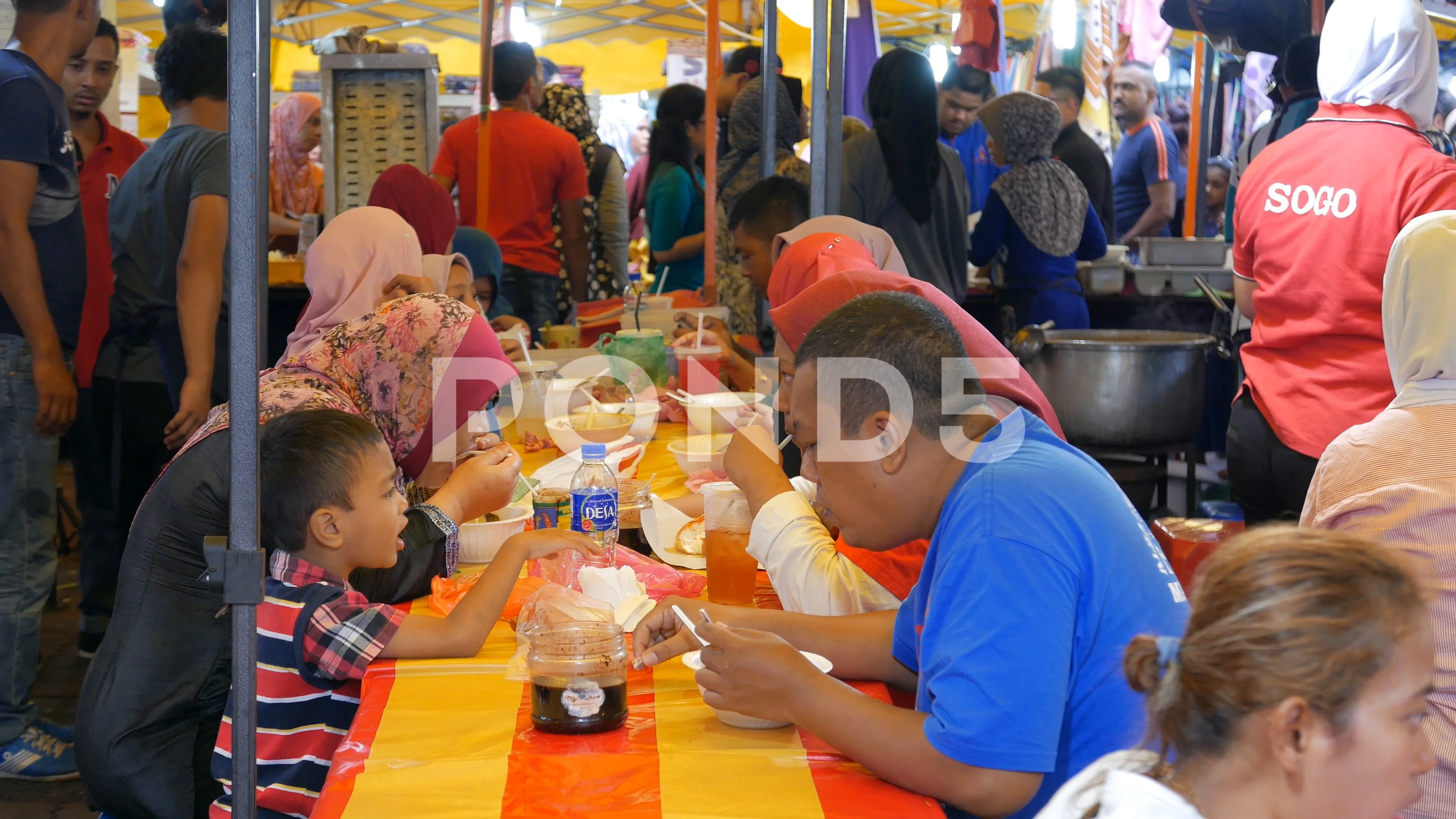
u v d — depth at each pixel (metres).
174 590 1.73
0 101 2.69
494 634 1.57
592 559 1.61
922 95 3.82
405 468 2.04
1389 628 0.81
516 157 4.21
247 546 1.18
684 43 6.05
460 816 1.04
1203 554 2.69
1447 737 1.47
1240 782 0.85
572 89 4.81
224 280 3.16
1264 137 3.79
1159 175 5.46
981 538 1.10
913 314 1.21
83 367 3.50
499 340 2.78
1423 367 1.58
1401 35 2.50
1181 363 3.73
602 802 1.07
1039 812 1.14
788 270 1.97
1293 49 3.70
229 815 1.51
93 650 3.45
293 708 1.45
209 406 3.10
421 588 1.70
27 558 2.78
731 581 1.63
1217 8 4.57
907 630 1.37
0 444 2.73
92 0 2.94
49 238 2.90
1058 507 1.12
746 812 1.05
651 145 4.52
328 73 4.14
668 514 1.95
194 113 3.13
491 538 1.83
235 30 1.14
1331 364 2.60
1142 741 0.97
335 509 1.48
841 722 1.13
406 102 4.18
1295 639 0.81
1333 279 2.55
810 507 1.64
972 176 5.31
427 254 3.25
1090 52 5.51
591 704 1.22
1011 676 1.05
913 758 1.08
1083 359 3.71
